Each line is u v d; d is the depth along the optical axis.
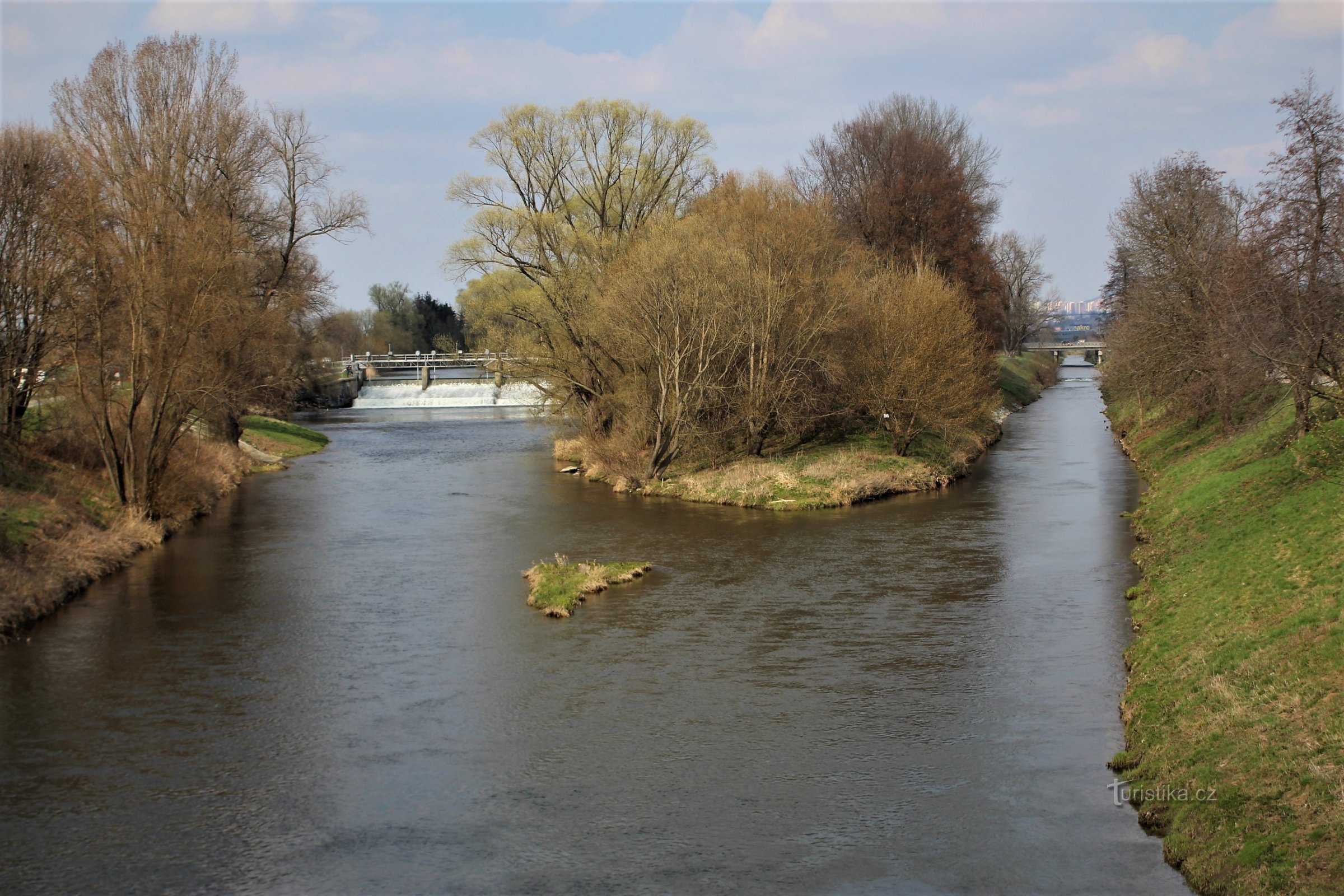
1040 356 129.38
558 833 13.33
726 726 16.73
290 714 17.47
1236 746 13.18
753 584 26.03
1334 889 9.82
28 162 31.77
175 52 36.75
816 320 43.81
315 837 13.25
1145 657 18.25
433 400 98.00
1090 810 13.50
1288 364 24.59
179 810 14.02
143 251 30.84
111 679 19.23
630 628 22.38
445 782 14.84
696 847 12.91
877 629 21.77
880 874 12.15
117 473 31.84
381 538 32.84
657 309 41.28
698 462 43.97
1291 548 19.19
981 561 27.75
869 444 45.62
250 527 34.84
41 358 33.25
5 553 24.48
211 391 33.97
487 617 23.38
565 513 37.25
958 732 16.19
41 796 14.43
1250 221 25.97
